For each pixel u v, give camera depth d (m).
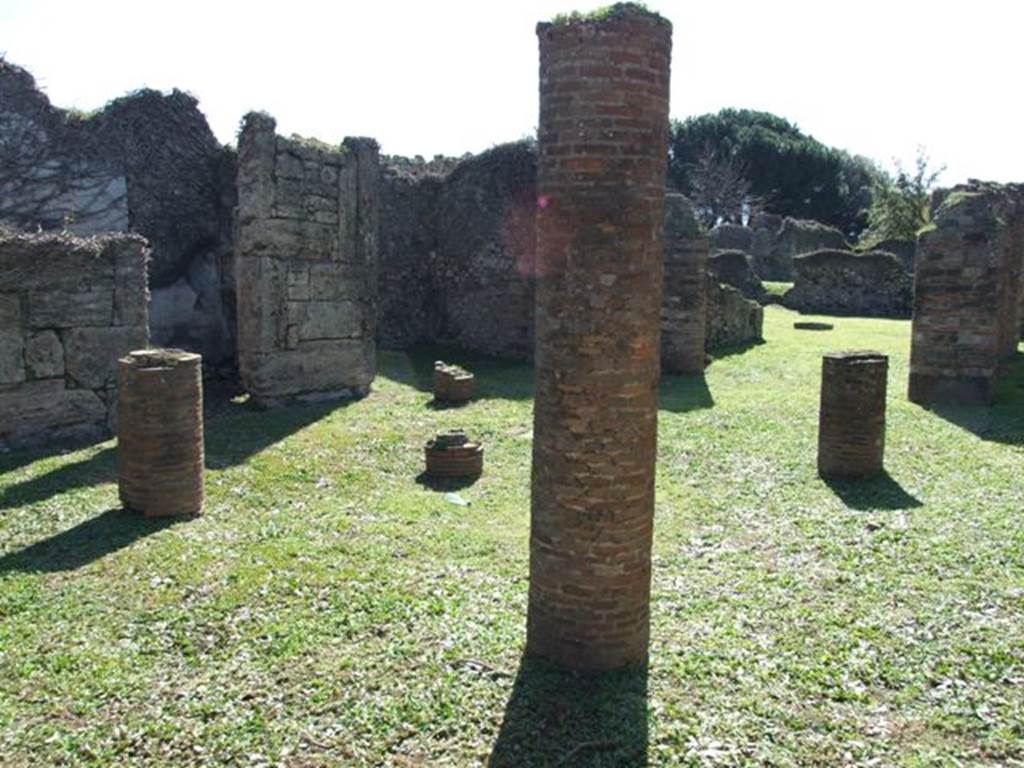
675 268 18.94
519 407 15.73
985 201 15.04
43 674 6.05
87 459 11.45
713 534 9.30
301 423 14.20
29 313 11.83
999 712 5.73
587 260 5.68
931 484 10.86
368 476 11.60
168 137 17.62
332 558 8.33
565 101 5.58
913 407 15.32
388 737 5.39
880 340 24.03
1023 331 22.94
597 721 5.57
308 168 15.62
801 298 34.25
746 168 59.75
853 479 11.10
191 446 9.52
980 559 8.31
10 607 7.07
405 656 6.40
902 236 41.59
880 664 6.37
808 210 60.38
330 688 5.94
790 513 9.89
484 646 6.53
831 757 5.27
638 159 5.59
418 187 22.94
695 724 5.58
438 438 11.70
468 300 22.30
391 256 22.75
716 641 6.71
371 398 16.66
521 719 5.59
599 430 5.86
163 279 17.62
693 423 14.27
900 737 5.49
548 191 5.77
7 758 5.11
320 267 16.00
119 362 9.52
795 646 6.65
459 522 9.71
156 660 6.31
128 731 5.39
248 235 15.05
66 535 8.75
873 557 8.45
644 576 6.19
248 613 7.07
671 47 5.70
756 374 19.00
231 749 5.23
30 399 11.93
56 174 16.66
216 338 18.28
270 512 9.91
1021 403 15.45
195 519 9.48
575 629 6.12
